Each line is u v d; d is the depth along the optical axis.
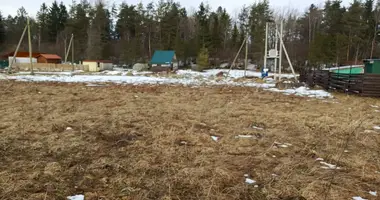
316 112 8.45
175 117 7.21
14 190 3.10
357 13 40.06
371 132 6.07
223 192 3.26
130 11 58.75
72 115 7.13
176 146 4.80
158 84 17.91
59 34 58.25
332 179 3.50
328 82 16.11
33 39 60.94
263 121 6.98
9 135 5.16
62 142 4.84
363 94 12.70
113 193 3.15
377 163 4.26
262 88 16.23
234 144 5.08
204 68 41.38
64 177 3.51
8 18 67.25
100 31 53.75
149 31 57.16
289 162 4.12
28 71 29.81
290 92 14.34
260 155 4.49
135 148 4.66
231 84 18.91
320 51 36.44
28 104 8.78
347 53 36.47
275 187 3.36
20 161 3.96
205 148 4.75
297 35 55.34
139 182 3.42
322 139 5.47
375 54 41.16
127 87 15.41
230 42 54.03
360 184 3.54
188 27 59.94
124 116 7.17
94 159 4.14
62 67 37.16
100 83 17.84
